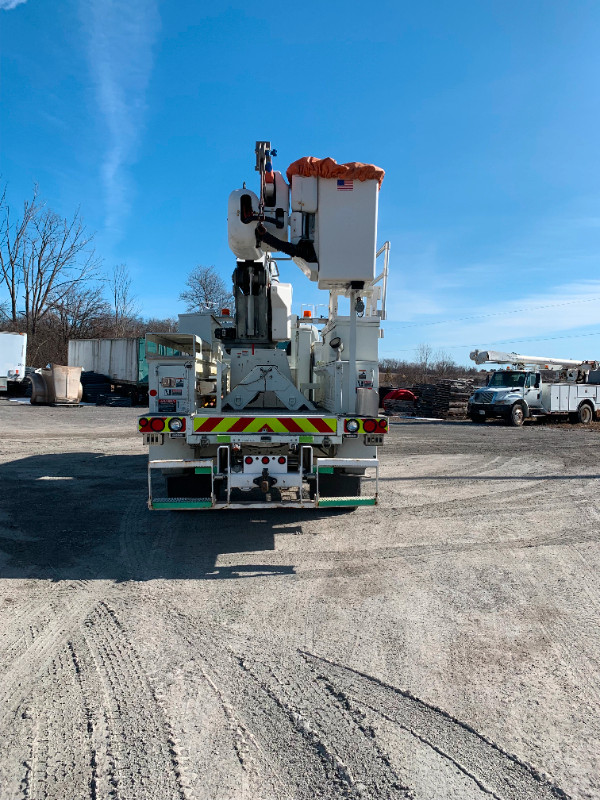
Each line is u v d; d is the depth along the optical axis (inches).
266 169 213.6
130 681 111.1
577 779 85.1
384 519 241.1
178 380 200.7
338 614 144.1
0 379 1035.9
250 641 128.6
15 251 1539.1
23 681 110.7
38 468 346.6
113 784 82.8
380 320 225.0
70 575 168.7
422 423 819.4
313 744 92.9
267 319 258.2
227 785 83.0
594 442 564.1
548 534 221.8
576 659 122.7
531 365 925.2
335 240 197.0
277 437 195.2
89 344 1244.5
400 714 101.4
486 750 91.8
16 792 81.0
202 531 218.1
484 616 144.6
